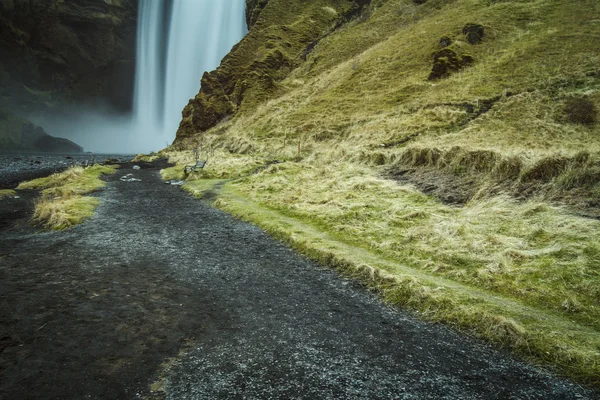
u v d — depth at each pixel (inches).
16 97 3553.2
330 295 263.9
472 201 462.9
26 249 357.1
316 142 1310.3
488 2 2159.2
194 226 469.1
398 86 1605.6
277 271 311.7
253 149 1392.7
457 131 1044.5
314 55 2687.0
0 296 238.8
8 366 159.6
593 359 174.9
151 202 638.5
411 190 545.6
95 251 351.6
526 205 407.8
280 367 168.2
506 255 309.0
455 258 319.9
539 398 153.2
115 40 4498.0
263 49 2827.3
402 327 216.8
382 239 386.0
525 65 1389.0
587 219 346.3
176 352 177.2
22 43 3435.0
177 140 2380.7
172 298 245.1
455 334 209.5
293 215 514.9
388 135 1098.7
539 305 238.2
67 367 160.7
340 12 3361.2
